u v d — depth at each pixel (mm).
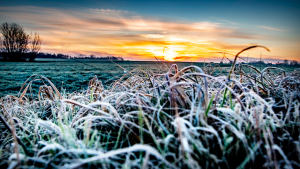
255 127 1104
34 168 960
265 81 2264
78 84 8055
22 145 1137
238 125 1100
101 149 1098
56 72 16219
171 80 1525
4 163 1111
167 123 1222
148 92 2047
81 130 1434
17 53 48781
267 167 942
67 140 1133
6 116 2004
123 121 1197
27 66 27484
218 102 1696
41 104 2400
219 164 1025
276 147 904
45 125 1300
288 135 1138
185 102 1443
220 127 1192
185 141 887
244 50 1197
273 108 1573
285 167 925
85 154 948
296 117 1264
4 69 21156
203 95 1314
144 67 2234
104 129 1481
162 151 1013
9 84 8719
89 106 1440
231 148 1013
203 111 1209
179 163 926
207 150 939
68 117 1831
